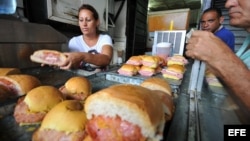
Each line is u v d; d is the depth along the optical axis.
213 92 0.66
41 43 1.22
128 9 3.05
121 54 3.07
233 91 0.45
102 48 1.43
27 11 1.49
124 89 0.32
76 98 0.58
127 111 0.29
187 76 1.11
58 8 1.57
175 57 1.27
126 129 0.29
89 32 1.42
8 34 0.97
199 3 5.73
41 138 0.36
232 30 1.59
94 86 0.81
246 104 0.43
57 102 0.47
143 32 3.78
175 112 0.48
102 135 0.29
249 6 0.44
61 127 0.36
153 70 1.09
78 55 1.01
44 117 0.41
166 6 6.12
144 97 0.31
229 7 0.50
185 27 1.85
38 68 1.10
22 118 0.44
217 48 0.46
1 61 0.95
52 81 0.80
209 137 0.36
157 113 0.31
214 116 0.47
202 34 0.50
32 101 0.45
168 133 0.37
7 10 1.12
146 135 0.28
